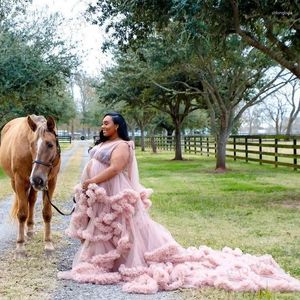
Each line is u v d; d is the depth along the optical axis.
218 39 10.13
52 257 5.23
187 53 13.54
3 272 4.65
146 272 4.36
